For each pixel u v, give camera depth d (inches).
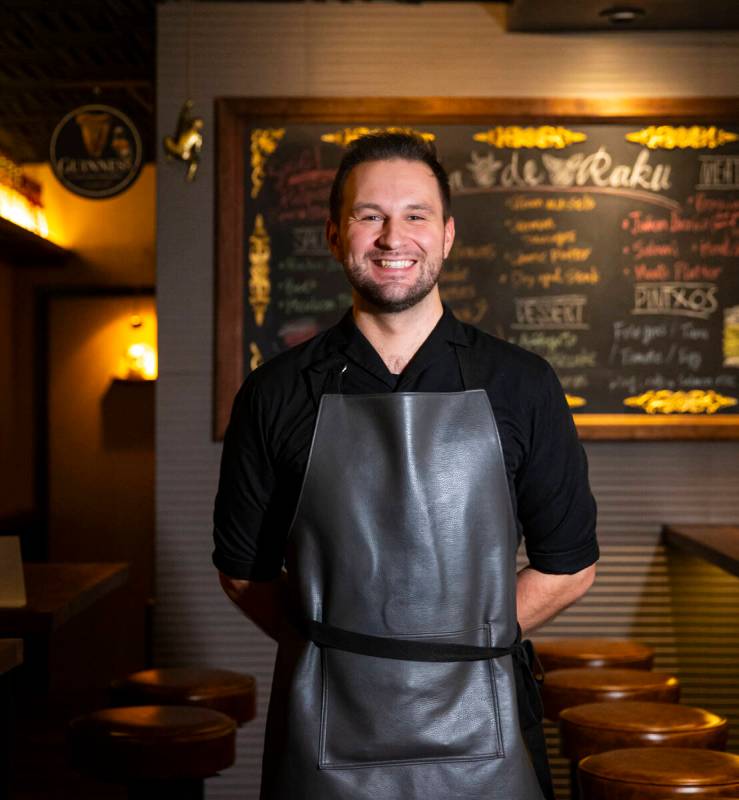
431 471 68.8
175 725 107.4
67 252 266.2
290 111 160.6
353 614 68.4
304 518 69.6
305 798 67.8
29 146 261.1
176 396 163.0
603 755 92.7
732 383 162.4
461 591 68.6
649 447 162.7
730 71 161.5
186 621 163.3
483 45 161.3
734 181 162.1
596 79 161.5
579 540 73.5
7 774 96.9
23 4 175.5
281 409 71.7
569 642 139.9
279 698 70.5
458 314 162.7
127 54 202.2
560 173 162.4
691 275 162.6
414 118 161.3
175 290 163.0
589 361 162.6
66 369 275.4
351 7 161.0
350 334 72.6
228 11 161.8
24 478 274.7
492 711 68.2
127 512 274.5
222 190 160.9
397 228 69.0
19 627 107.8
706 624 162.6
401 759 67.6
